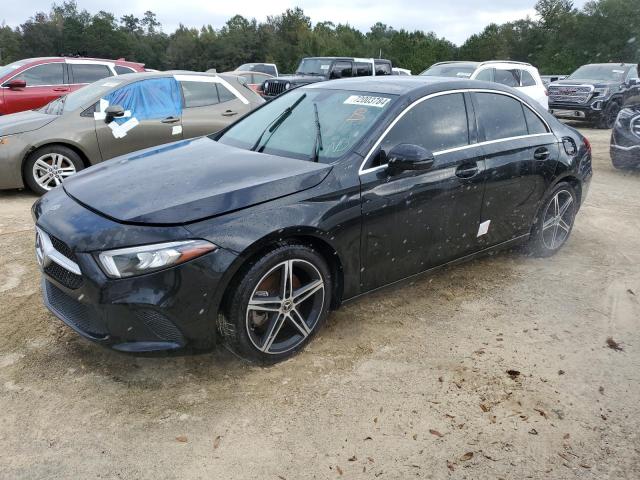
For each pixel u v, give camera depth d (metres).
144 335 2.85
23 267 4.59
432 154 3.55
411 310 4.04
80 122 6.91
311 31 105.19
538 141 4.66
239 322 3.02
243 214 2.98
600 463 2.60
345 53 97.12
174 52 104.56
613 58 53.06
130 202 3.01
